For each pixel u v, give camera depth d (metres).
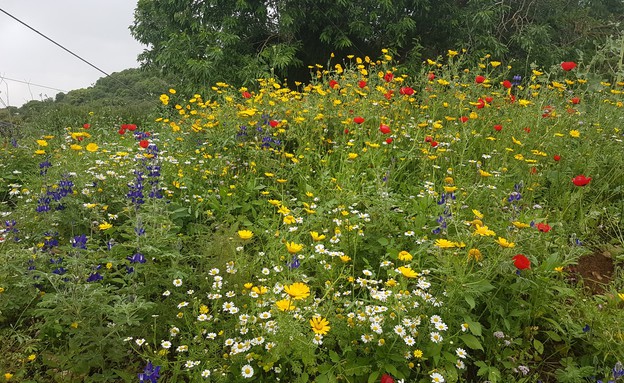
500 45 13.14
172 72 13.99
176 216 3.22
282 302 1.91
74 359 2.09
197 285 2.56
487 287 2.25
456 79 6.03
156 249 2.40
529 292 2.53
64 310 2.10
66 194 3.03
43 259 2.49
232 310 2.18
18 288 2.44
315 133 4.90
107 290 2.23
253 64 11.92
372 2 12.69
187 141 4.73
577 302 2.55
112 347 2.20
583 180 2.90
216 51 11.57
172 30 13.98
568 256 2.68
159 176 3.41
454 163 4.26
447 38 14.26
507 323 2.33
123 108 13.38
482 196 3.48
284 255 2.69
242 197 3.77
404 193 3.81
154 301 2.51
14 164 4.41
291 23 12.29
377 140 4.43
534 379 2.26
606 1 18.88
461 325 2.17
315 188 3.95
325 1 12.53
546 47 13.56
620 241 3.38
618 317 2.33
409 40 13.92
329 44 14.06
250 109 4.90
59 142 5.69
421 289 2.46
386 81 5.82
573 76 7.02
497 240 2.46
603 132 4.57
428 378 2.11
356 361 2.14
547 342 2.54
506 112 5.19
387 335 2.12
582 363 2.36
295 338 1.99
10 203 4.02
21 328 2.41
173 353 2.33
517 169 4.03
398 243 2.96
